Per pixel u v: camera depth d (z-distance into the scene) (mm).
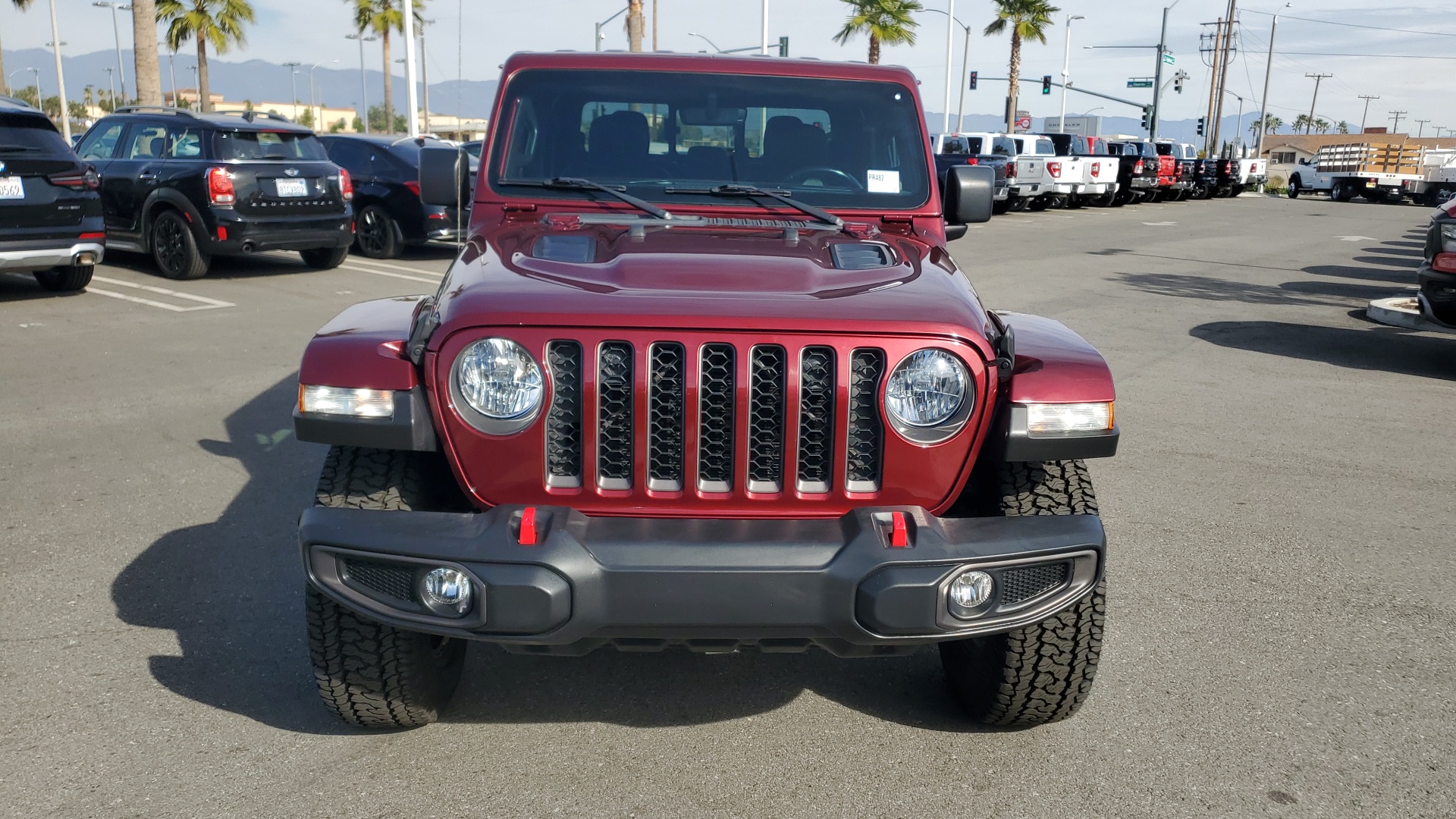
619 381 2717
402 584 2750
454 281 3061
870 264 3219
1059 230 23453
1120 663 3801
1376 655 3900
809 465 2777
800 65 4121
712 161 4008
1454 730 3404
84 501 5191
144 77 23422
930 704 3527
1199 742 3311
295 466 5762
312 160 12398
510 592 2586
